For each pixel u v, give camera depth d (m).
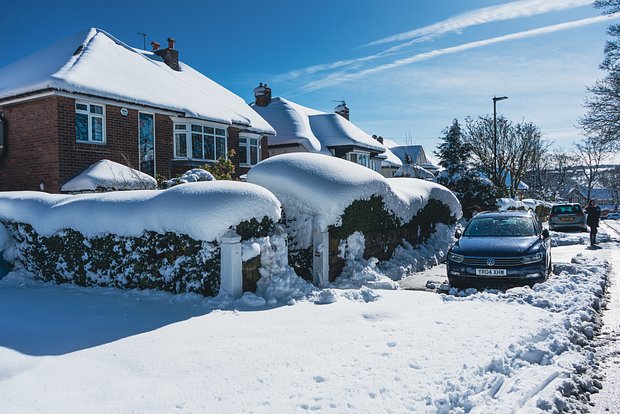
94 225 7.44
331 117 33.97
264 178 8.83
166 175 17.80
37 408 3.46
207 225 6.49
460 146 29.39
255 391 3.76
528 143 43.19
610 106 26.30
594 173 77.31
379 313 6.16
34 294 6.99
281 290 6.88
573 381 4.31
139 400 3.60
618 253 14.42
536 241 9.23
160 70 20.44
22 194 8.84
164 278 6.87
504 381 4.16
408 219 11.37
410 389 3.81
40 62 17.34
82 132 14.80
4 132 15.07
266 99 32.53
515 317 6.01
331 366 4.26
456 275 8.84
